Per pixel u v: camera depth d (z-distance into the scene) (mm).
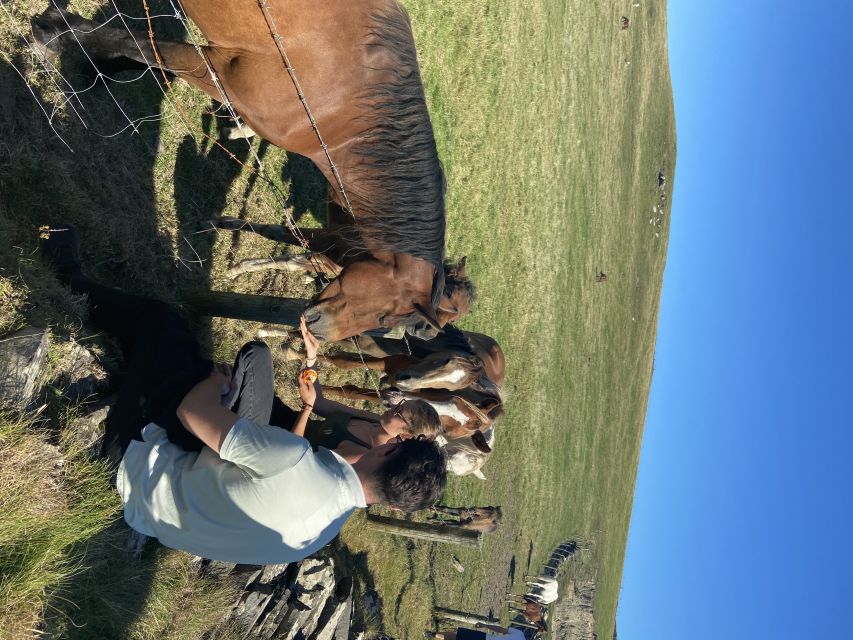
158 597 3523
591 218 18047
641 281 26531
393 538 8547
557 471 16031
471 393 5387
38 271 3104
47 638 2662
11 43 3609
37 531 2559
